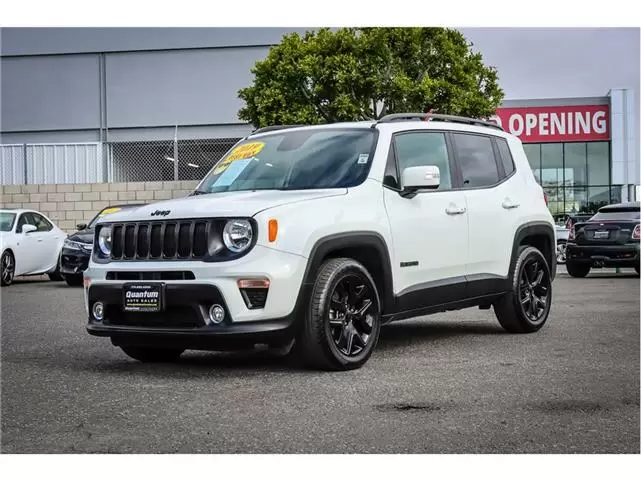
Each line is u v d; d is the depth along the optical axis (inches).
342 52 909.2
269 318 222.4
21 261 648.4
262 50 1245.1
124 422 180.5
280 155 270.1
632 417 181.9
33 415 187.2
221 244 223.1
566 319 357.1
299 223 227.6
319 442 164.6
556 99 1425.9
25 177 876.0
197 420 181.2
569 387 212.4
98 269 238.8
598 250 644.7
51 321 381.1
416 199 266.8
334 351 231.3
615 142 1403.8
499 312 311.0
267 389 211.9
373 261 251.0
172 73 1258.6
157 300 225.6
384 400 198.4
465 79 910.4
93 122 1273.4
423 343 289.7
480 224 291.9
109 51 1267.2
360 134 266.4
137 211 239.3
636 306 410.3
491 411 187.5
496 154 313.9
